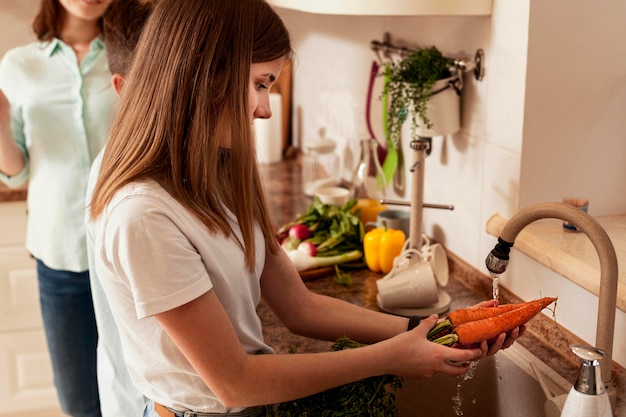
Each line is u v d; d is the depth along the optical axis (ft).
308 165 9.09
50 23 7.54
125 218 3.66
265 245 4.62
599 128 5.53
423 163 6.15
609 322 4.04
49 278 7.77
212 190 3.94
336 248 6.93
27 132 7.54
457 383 4.99
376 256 6.67
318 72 9.98
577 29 5.32
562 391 4.65
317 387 3.93
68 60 7.53
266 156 10.64
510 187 5.66
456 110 6.25
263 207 4.55
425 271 5.83
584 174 5.62
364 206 7.71
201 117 3.79
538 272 5.43
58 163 7.52
